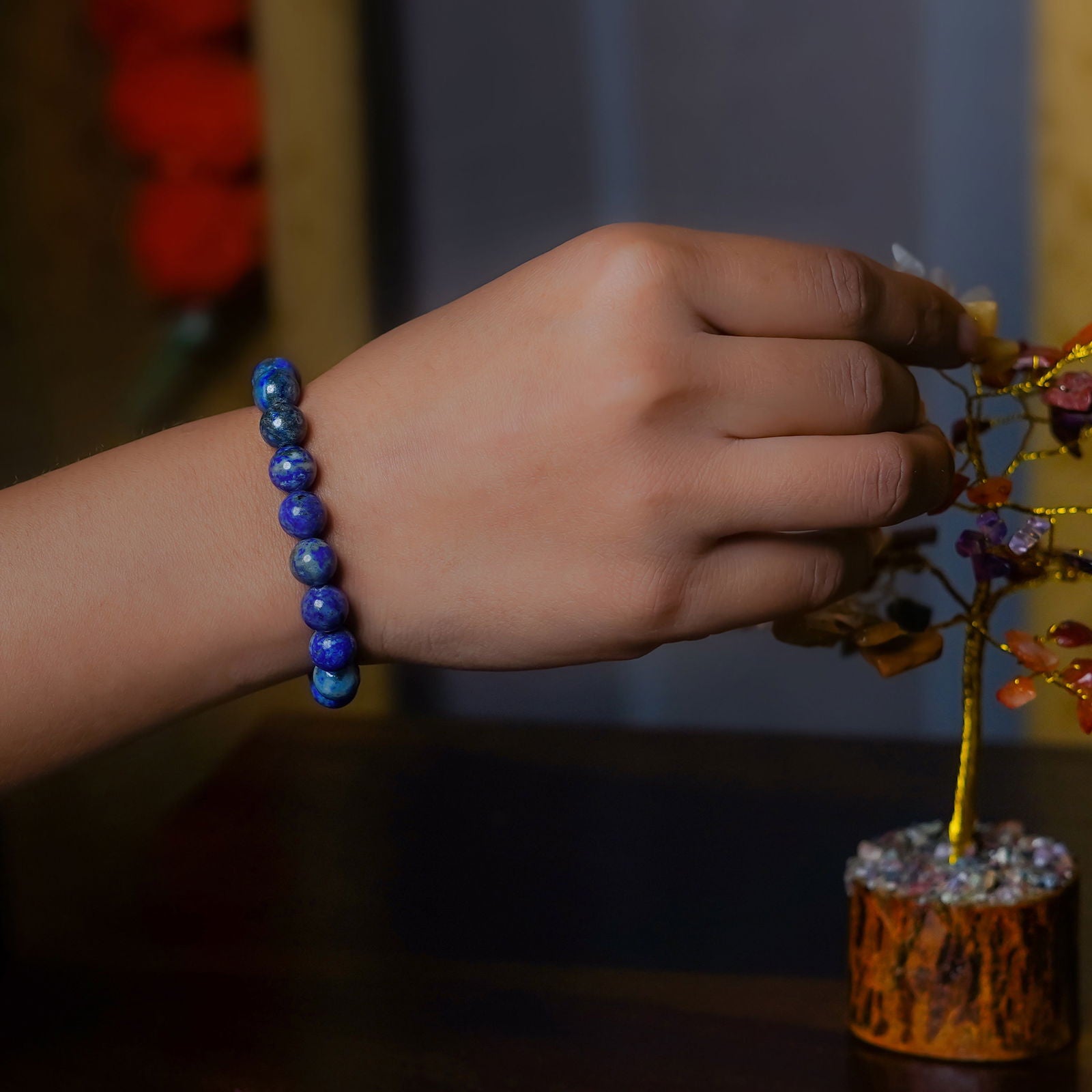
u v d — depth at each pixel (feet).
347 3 3.89
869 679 4.00
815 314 1.89
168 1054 2.09
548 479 1.89
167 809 4.36
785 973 2.17
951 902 2.00
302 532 1.92
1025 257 3.68
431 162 3.98
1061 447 2.01
